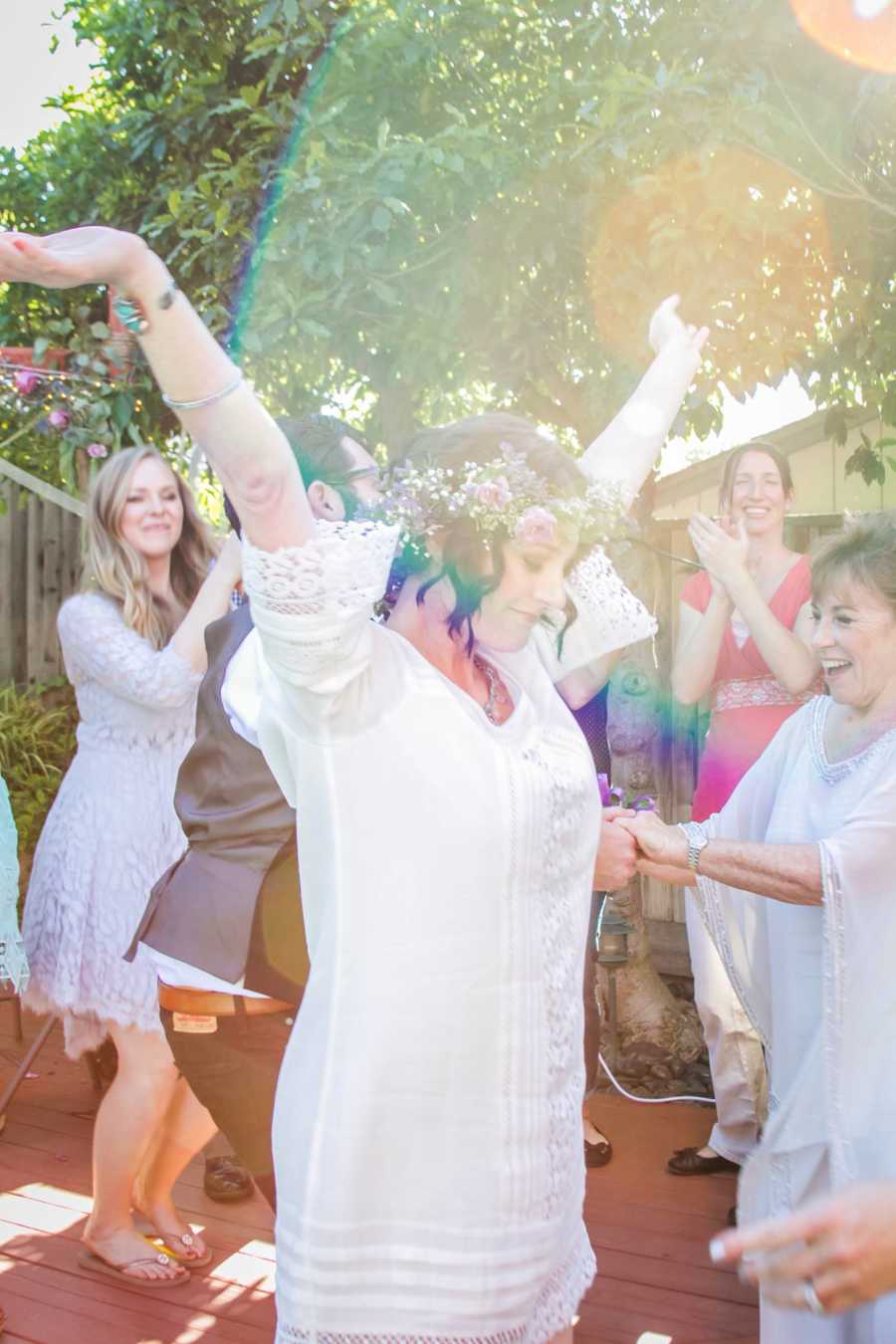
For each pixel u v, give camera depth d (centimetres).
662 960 505
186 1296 278
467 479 152
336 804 147
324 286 414
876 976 195
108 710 316
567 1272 167
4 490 664
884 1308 183
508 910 150
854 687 204
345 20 397
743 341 398
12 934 323
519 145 400
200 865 204
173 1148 292
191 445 494
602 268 393
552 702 173
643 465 205
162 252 463
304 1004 154
